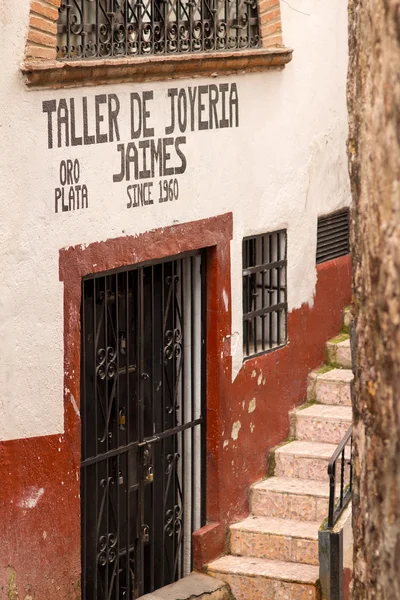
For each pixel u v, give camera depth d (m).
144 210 9.87
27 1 8.39
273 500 11.54
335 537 10.05
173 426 10.78
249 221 11.41
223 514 11.23
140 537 10.40
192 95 10.39
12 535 8.66
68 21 8.89
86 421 9.63
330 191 12.97
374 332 4.07
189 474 11.16
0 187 8.35
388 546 4.03
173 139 10.18
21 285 8.58
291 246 12.21
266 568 10.88
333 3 12.66
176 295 10.72
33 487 8.82
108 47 9.32
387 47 3.88
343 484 10.70
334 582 10.09
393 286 3.92
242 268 11.39
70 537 9.21
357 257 4.27
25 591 8.80
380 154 3.96
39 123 8.66
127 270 9.85
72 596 9.27
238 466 11.45
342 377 12.53
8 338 8.51
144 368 10.37
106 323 9.70
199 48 10.40
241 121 11.13
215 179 10.80
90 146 9.20
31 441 8.78
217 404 11.06
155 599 10.26
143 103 9.76
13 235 8.48
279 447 12.04
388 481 4.02
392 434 3.98
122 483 10.16
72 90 8.97
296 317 12.39
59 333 8.96
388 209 3.92
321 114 12.56
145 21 9.84
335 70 12.80
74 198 9.05
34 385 8.77
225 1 10.73
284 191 11.98
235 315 11.24
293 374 12.38
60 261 8.93
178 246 10.36
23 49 8.43
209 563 11.02
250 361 11.58
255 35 11.23
